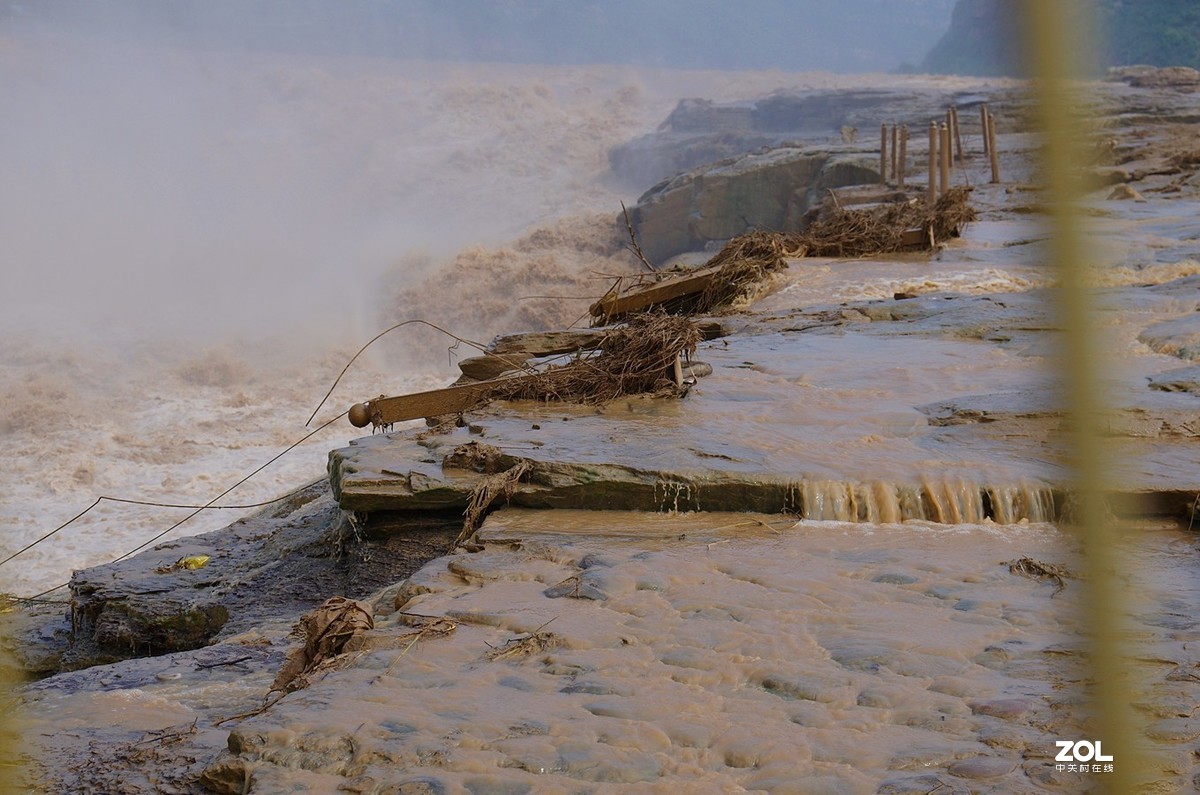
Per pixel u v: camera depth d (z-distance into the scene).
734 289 19.45
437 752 5.44
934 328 15.93
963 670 6.38
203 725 6.43
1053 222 1.62
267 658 8.27
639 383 12.76
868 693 6.08
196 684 7.58
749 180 56.16
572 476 9.88
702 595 7.73
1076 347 1.78
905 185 38.88
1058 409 1.94
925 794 4.92
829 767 5.26
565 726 5.74
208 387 51.09
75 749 6.18
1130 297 16.91
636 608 7.50
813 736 5.60
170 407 46.62
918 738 5.54
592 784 5.16
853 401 12.30
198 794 5.50
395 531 10.57
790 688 6.19
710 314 18.61
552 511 9.86
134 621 11.38
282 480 36.16
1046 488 9.37
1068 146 1.48
